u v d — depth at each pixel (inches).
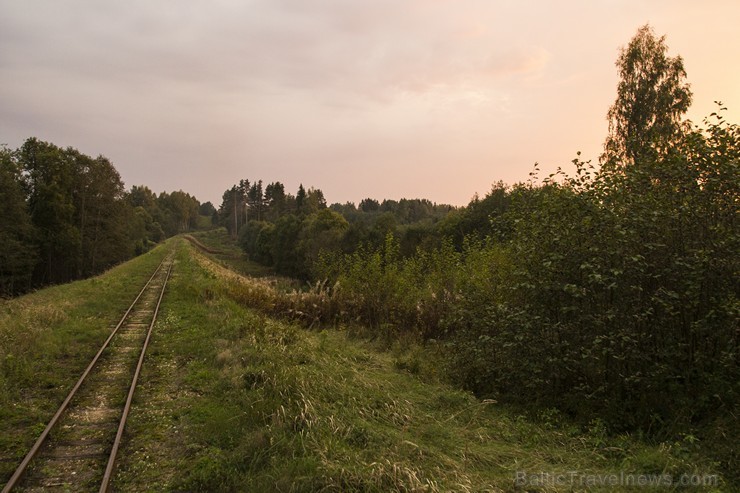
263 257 3203.7
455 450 235.6
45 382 336.8
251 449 226.4
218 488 202.2
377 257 649.0
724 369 254.1
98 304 710.5
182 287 942.4
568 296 305.9
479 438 255.9
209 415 278.8
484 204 1413.6
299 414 255.6
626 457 223.9
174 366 391.9
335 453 213.9
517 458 231.1
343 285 669.9
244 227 4805.6
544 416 284.7
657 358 280.1
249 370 345.4
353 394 304.3
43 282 1875.0
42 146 1822.1
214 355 405.7
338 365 377.7
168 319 605.0
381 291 626.2
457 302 462.6
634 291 283.9
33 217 1726.1
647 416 267.7
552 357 305.0
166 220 6166.3
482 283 393.4
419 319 537.0
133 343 473.7
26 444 238.4
